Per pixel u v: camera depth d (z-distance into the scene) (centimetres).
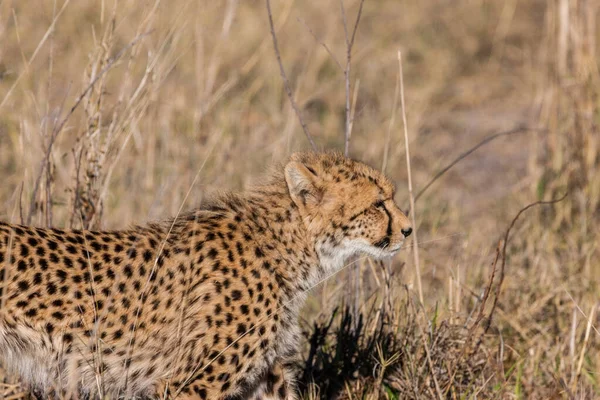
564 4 1373
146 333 788
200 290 780
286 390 859
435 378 853
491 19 2284
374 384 888
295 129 1555
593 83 1358
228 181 1258
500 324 1009
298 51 1920
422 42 2109
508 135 1750
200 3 1288
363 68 1933
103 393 784
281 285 812
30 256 753
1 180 1280
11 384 854
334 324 986
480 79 2016
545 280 1127
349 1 2194
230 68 1711
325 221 847
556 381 909
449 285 997
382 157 1541
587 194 1305
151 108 1222
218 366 774
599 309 1043
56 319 759
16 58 1584
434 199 1449
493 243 1237
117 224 1170
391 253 880
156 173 1281
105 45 954
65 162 1132
